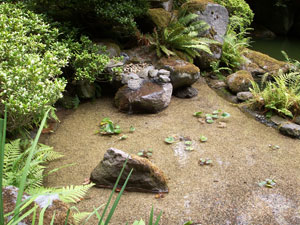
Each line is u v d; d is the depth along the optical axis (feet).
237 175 9.86
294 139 12.45
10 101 8.52
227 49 20.54
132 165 8.66
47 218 4.81
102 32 16.90
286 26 37.88
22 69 9.36
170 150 11.16
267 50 29.14
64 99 14.25
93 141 11.64
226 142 11.86
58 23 14.69
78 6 14.69
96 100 15.05
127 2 15.35
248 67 20.18
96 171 9.04
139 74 14.89
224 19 20.61
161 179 8.93
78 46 13.70
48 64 10.76
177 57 16.33
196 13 19.56
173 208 8.29
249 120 13.91
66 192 7.28
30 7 14.73
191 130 12.64
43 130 12.05
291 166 10.48
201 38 18.03
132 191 8.94
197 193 8.95
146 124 12.99
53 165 10.11
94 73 13.74
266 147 11.68
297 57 26.48
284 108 13.78
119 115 13.73
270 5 37.76
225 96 16.53
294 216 8.16
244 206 8.47
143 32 18.45
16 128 10.21
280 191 9.14
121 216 7.89
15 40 10.81
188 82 15.47
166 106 14.40
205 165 10.36
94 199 8.52
